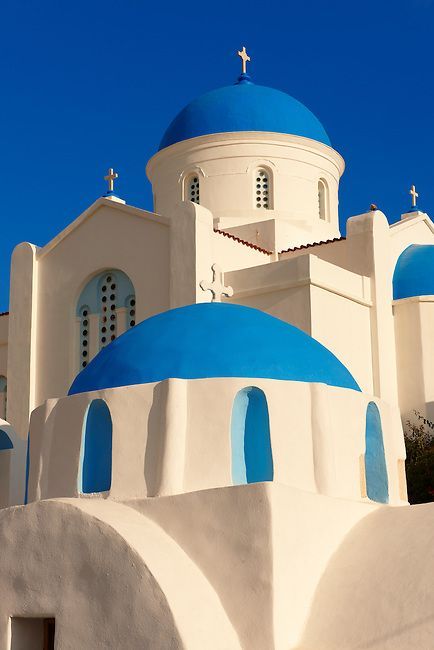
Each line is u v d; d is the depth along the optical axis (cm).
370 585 1168
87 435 1375
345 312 2489
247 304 2469
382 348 2578
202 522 1205
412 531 1230
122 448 1322
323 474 1303
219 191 3058
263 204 3059
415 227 3009
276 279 2420
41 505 1234
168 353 1380
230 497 1193
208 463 1277
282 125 3094
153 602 1118
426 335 2662
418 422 2616
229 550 1178
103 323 2689
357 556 1223
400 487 1479
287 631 1141
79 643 1159
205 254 2506
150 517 1245
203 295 2456
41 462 1402
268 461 1288
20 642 1225
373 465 1429
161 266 2558
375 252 2609
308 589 1188
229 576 1170
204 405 1298
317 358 1427
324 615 1162
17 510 1253
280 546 1162
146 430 1312
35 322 2795
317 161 3128
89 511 1201
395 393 2628
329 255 2698
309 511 1220
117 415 1336
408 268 2791
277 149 3070
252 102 3133
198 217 2503
